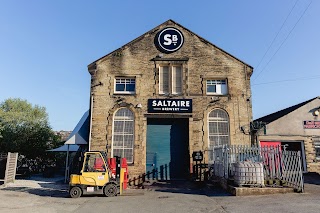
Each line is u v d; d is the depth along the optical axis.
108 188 11.53
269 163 12.13
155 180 15.77
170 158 16.38
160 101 16.53
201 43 17.59
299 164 11.34
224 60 17.38
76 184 11.40
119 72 17.00
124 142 16.09
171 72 17.20
